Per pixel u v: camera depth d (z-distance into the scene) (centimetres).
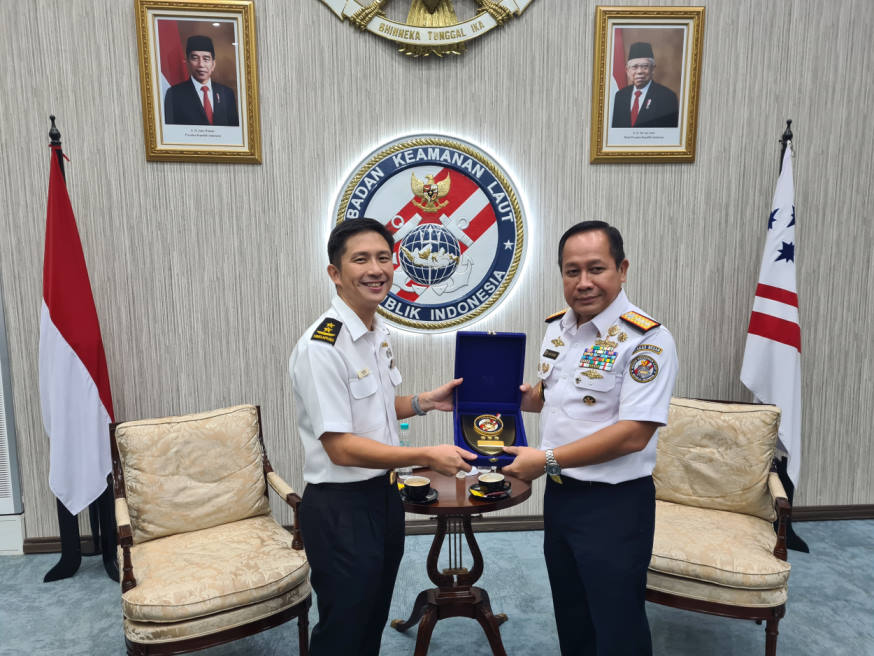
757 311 305
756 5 303
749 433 248
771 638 208
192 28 285
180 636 191
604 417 175
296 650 237
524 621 252
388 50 298
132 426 240
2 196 291
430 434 325
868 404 340
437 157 306
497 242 315
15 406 306
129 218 297
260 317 311
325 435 164
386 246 170
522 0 295
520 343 216
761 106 312
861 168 321
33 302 300
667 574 215
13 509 310
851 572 289
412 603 265
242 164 300
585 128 310
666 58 303
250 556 213
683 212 318
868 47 310
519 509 335
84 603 269
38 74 283
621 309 178
